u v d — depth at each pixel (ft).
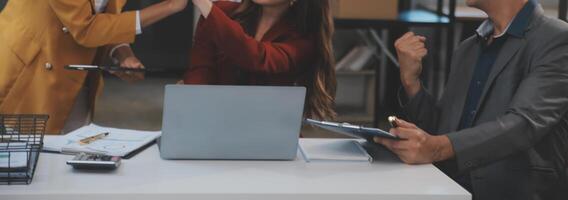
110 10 8.94
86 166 6.25
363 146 7.35
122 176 6.12
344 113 18.83
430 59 17.26
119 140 7.23
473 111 7.63
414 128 6.85
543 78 7.01
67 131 9.40
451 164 7.38
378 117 17.49
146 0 22.94
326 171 6.46
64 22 8.39
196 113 6.56
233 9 8.67
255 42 7.74
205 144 6.66
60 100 8.93
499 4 7.39
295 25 8.29
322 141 7.52
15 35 8.95
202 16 8.46
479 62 7.80
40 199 5.59
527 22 7.29
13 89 8.98
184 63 24.04
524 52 7.24
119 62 9.34
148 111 19.81
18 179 5.83
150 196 5.67
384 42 18.75
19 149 6.23
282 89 6.57
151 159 6.71
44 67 8.87
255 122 6.63
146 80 23.98
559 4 11.19
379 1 14.78
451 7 14.46
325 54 8.29
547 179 7.32
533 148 7.29
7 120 7.00
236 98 6.54
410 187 6.01
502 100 7.29
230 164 6.60
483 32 7.80
